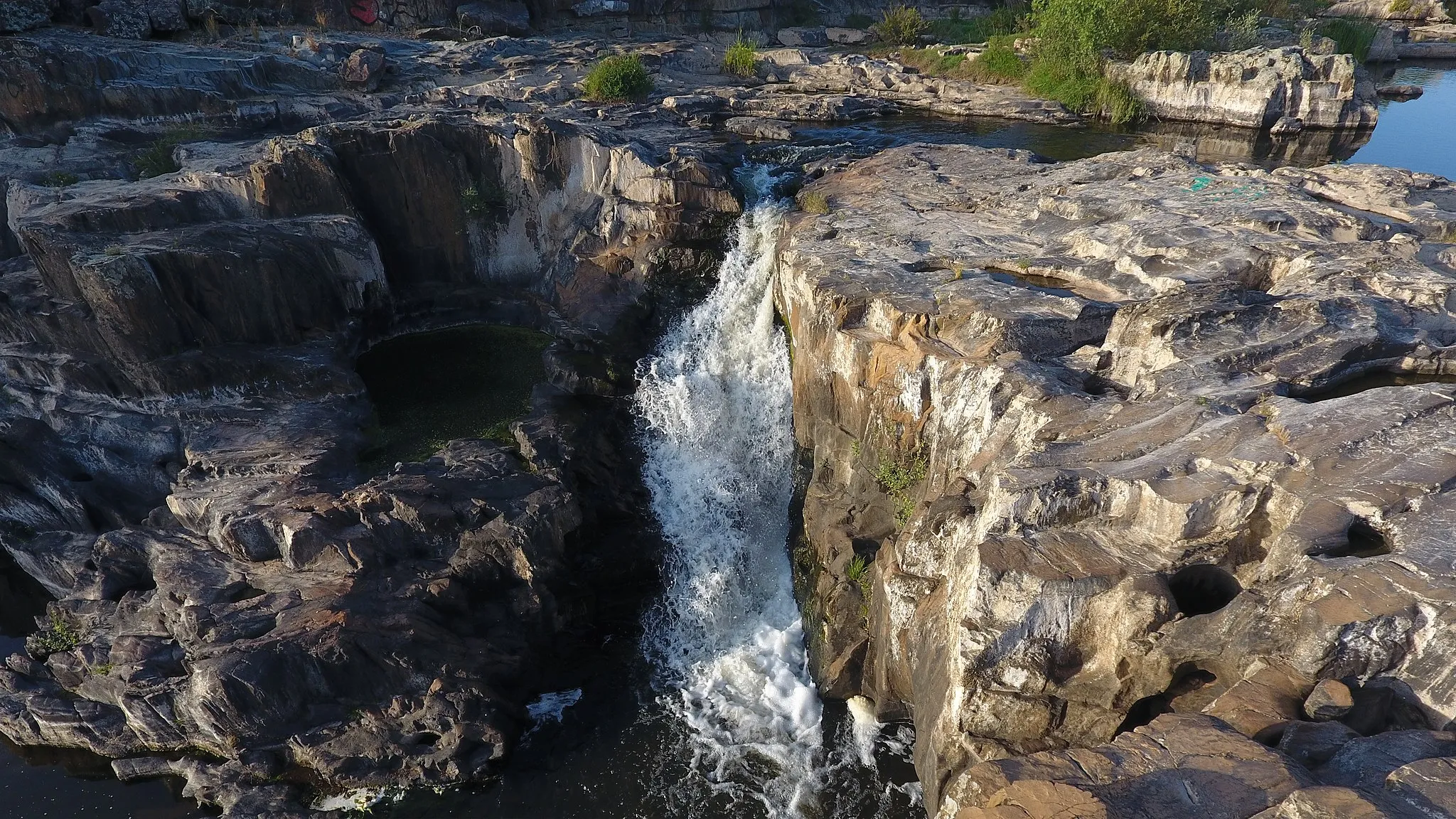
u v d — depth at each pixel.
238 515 19.48
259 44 42.41
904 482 18.20
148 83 33.84
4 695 18.97
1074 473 12.62
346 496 20.06
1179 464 12.41
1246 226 20.39
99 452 23.30
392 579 18.92
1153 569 11.52
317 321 27.14
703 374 25.22
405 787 17.30
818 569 20.23
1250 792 8.31
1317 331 15.30
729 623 21.27
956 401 16.53
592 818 16.86
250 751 17.38
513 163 29.28
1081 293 18.98
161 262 23.73
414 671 17.89
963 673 12.40
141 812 17.23
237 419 23.88
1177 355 15.23
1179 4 39.34
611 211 28.33
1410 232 20.28
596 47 49.62
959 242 22.17
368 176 28.61
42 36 38.72
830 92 43.59
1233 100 37.06
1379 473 11.59
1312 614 9.95
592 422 23.88
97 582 20.20
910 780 17.06
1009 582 11.87
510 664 18.94
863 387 18.97
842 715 18.47
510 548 19.61
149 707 17.59
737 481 23.56
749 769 17.67
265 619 17.97
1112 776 8.85
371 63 39.66
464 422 25.16
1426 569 10.03
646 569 22.02
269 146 28.56
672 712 19.09
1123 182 24.73
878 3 68.88
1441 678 9.45
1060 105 40.06
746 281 26.06
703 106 39.59
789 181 29.03
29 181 28.19
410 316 30.14
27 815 17.19
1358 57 51.28
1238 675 10.70
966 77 45.78
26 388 24.31
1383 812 7.57
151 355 23.88
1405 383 15.20
